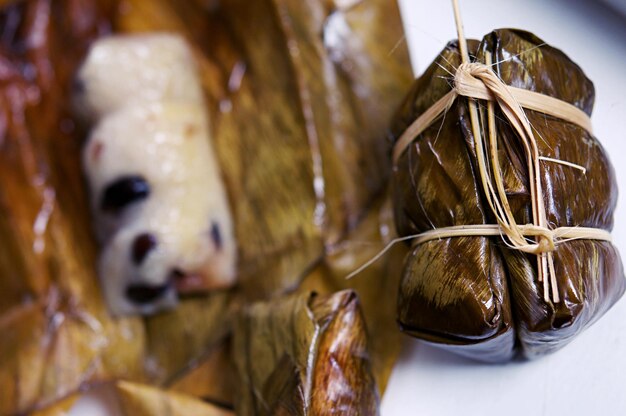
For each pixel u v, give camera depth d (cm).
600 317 29
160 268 34
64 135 37
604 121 32
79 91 36
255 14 35
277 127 35
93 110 36
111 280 35
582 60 33
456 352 30
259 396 31
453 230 28
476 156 28
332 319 30
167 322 36
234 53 36
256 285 35
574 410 30
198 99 37
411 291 29
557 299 27
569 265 27
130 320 36
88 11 38
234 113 36
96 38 38
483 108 28
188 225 35
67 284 36
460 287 28
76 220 37
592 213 28
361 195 34
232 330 34
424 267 29
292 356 30
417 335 29
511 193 28
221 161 36
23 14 37
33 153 37
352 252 33
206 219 35
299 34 34
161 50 36
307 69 34
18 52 37
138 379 35
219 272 35
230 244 35
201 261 35
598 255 28
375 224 33
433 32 34
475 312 28
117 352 36
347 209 34
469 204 28
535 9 33
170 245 34
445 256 28
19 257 36
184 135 35
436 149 29
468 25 34
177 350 35
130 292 35
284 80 35
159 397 34
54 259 36
